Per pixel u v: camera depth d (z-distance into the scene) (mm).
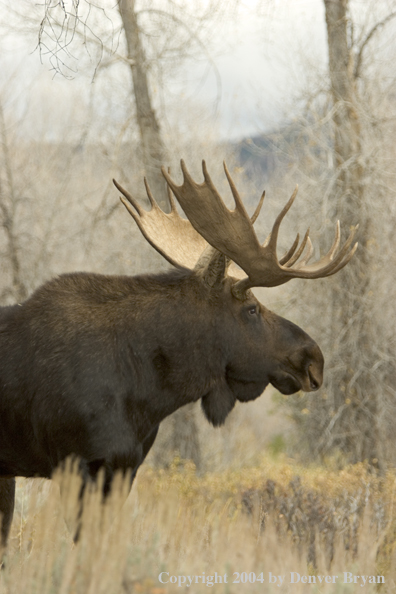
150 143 48000
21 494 24266
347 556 16891
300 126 49719
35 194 70062
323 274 17047
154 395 16984
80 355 16219
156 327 17094
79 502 15117
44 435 16188
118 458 16109
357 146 47031
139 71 46094
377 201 48250
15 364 16391
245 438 71625
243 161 71250
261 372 18344
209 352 17594
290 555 13883
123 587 11578
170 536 13266
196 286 17672
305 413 51750
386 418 50125
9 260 67625
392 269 51344
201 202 16719
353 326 47969
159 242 20047
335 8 46375
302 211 51188
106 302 17109
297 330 18609
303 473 36344
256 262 17062
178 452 52031
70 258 69000
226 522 15570
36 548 12672
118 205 52750
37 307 16906
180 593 11555
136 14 43625
